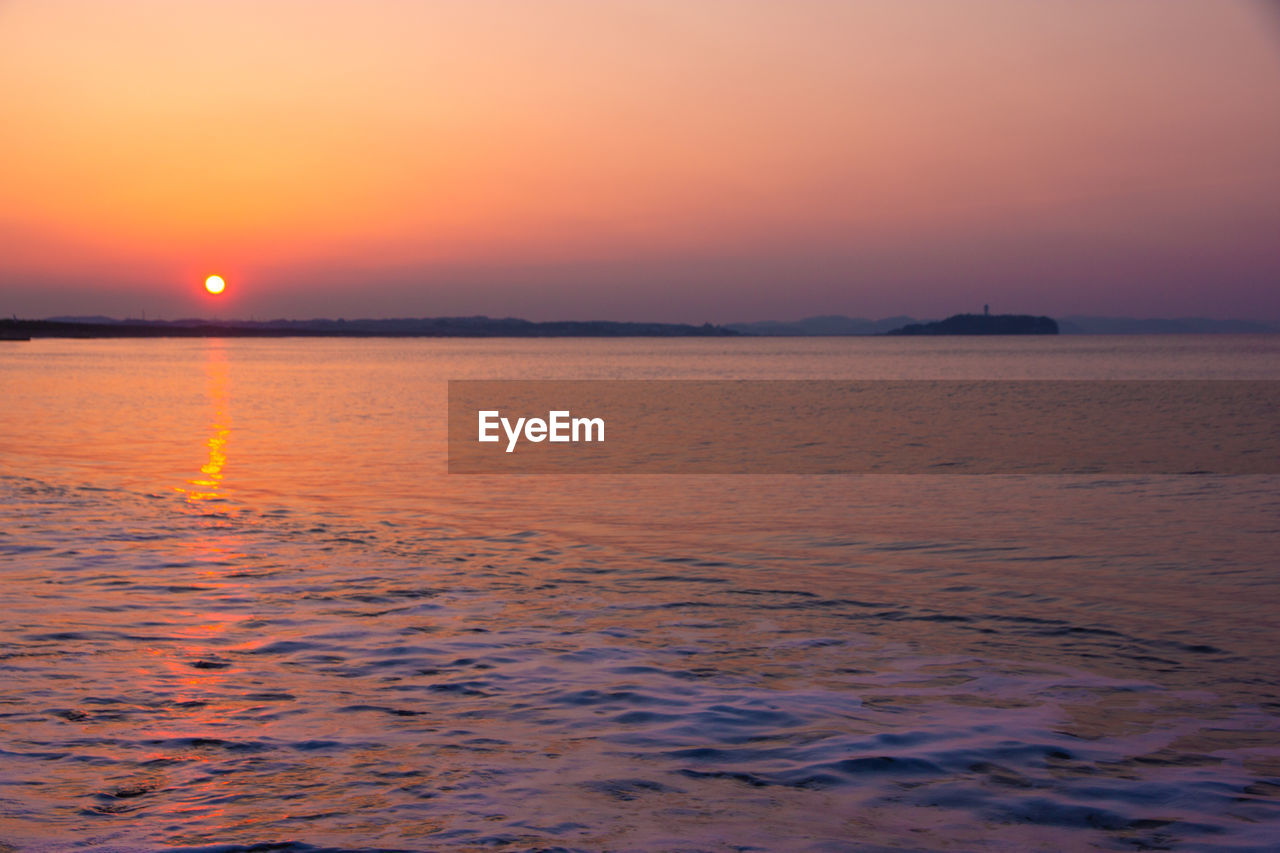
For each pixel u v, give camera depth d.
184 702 7.54
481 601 11.51
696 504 20.69
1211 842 5.38
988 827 5.54
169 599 11.09
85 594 11.22
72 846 5.03
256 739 6.77
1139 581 13.31
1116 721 7.55
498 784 6.03
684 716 7.45
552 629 10.26
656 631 10.28
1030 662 9.31
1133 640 10.19
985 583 13.08
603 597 11.92
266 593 11.56
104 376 89.44
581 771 6.29
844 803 5.83
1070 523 18.38
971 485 24.23
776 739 6.96
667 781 6.14
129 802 5.65
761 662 9.13
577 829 5.39
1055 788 6.13
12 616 10.12
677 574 13.45
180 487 21.92
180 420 43.34
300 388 74.00
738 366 147.12
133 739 6.71
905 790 6.05
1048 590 12.66
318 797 5.77
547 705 7.69
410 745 6.72
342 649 9.24
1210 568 14.23
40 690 7.71
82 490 20.89
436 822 5.44
